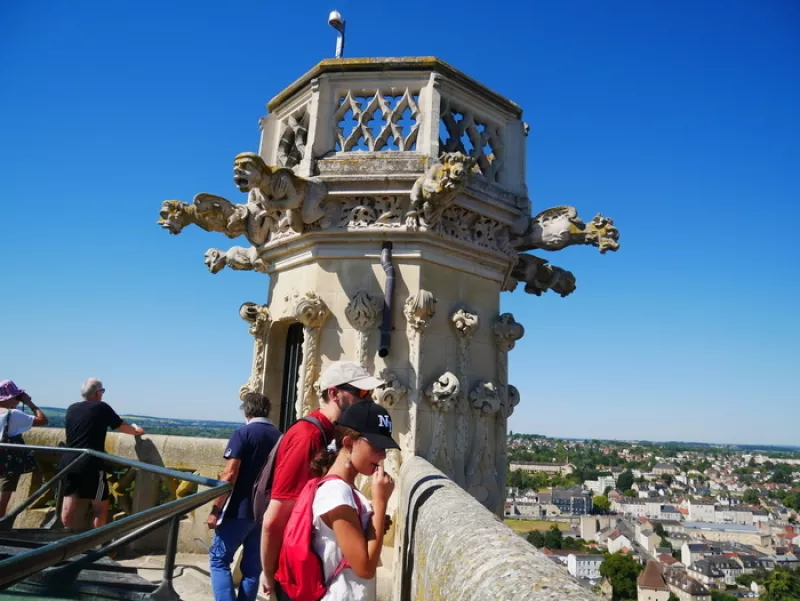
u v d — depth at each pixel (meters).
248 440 4.08
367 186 5.79
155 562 6.05
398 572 4.12
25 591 2.65
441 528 2.01
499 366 6.16
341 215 5.89
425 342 5.58
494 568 1.38
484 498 5.67
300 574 2.19
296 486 2.96
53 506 6.50
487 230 6.32
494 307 6.38
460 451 5.59
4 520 3.69
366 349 5.55
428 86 5.93
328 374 3.17
